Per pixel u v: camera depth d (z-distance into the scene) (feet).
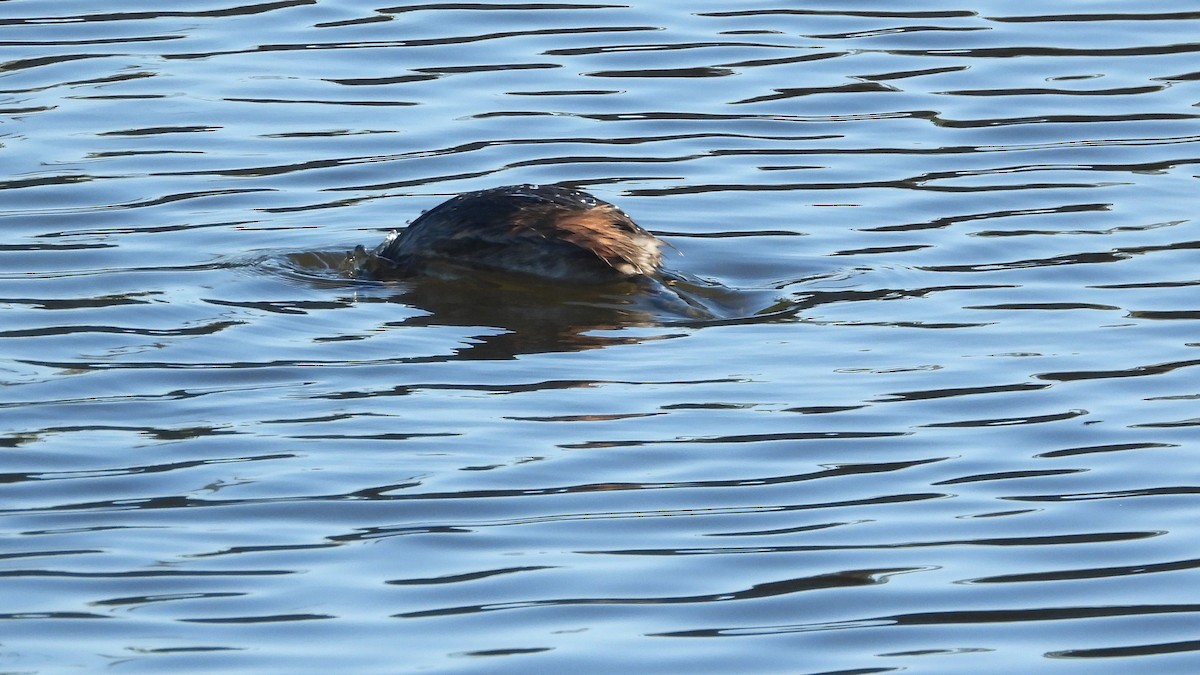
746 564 98.58
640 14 213.66
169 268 144.56
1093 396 119.34
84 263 145.28
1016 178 165.07
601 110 184.03
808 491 106.93
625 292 140.05
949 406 118.11
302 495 106.01
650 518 103.81
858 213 156.97
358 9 214.90
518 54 199.93
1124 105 184.24
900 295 138.51
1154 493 106.11
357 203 160.97
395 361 126.31
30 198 159.63
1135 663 88.94
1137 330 130.41
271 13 213.05
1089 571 97.60
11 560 98.37
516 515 103.91
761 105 185.57
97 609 93.61
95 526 102.32
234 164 169.58
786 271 144.36
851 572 97.86
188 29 207.41
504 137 177.06
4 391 119.75
